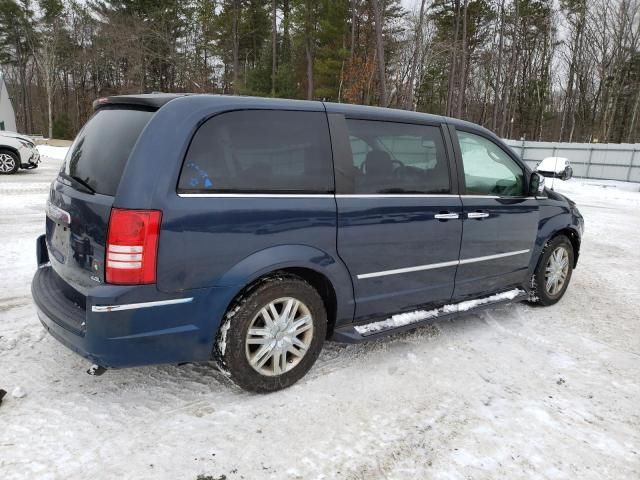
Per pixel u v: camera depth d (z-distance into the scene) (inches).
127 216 94.9
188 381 123.3
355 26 1286.9
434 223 141.6
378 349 146.9
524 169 174.4
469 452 101.7
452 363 140.8
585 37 1760.6
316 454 98.6
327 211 118.3
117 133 107.7
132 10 1656.0
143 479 89.0
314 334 122.6
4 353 132.3
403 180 135.8
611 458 102.3
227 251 104.6
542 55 2003.0
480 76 1999.3
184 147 100.7
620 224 431.5
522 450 103.3
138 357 100.2
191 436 101.8
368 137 129.6
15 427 101.3
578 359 148.3
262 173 110.4
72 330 100.0
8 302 169.2
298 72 1577.3
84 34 1937.7
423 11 1029.8
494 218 159.8
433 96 1927.9
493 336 162.4
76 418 105.7
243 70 1913.1
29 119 2385.6
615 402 124.7
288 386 121.6
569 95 1877.5
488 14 1745.8
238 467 93.6
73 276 105.3
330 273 121.4
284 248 112.3
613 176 1002.7
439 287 148.9
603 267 268.2
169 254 98.0
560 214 188.5
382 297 134.9
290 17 1528.1
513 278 176.1
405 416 113.2
